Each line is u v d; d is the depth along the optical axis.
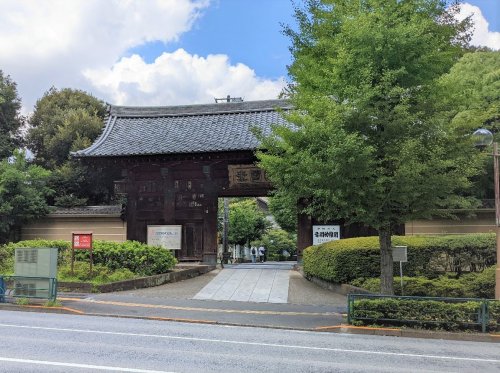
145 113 29.45
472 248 18.09
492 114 14.26
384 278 12.88
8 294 15.39
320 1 13.12
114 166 26.31
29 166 26.84
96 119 34.72
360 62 11.40
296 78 13.95
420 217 12.51
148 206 25.92
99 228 26.30
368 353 8.92
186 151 24.06
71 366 7.09
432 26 11.95
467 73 23.42
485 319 11.41
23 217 25.34
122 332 10.30
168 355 8.08
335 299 16.45
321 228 23.83
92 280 18.00
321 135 11.30
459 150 11.84
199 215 25.30
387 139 11.79
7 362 7.27
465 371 7.57
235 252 56.19
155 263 20.00
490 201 22.70
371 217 11.78
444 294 15.97
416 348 9.68
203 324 12.11
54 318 12.21
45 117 36.25
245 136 25.31
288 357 8.28
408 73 11.45
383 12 11.51
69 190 30.34
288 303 15.70
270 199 55.09
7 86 31.53
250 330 11.34
